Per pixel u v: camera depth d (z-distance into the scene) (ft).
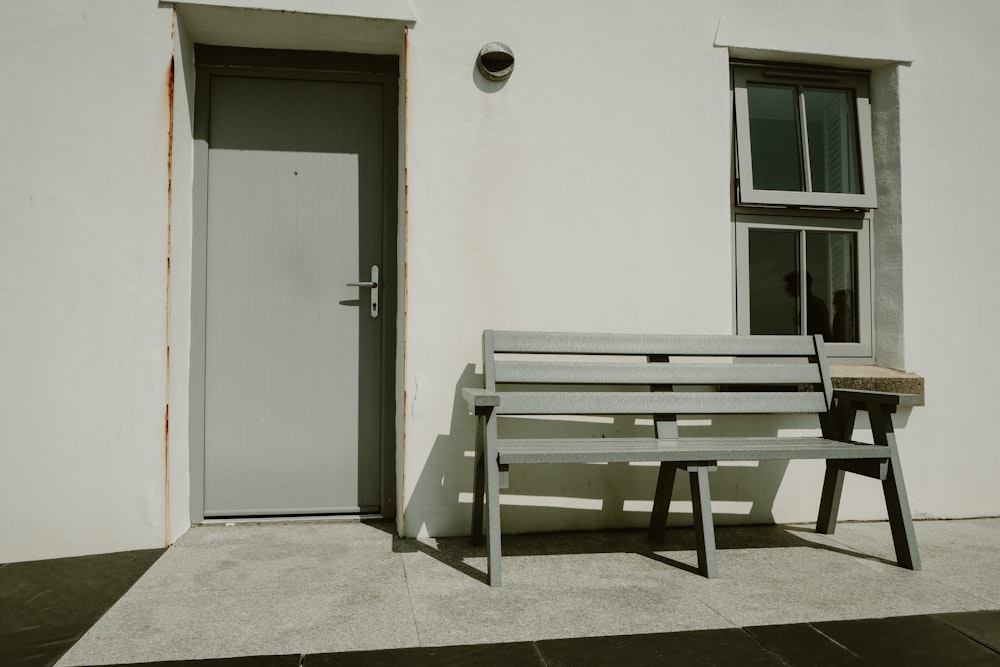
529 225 11.00
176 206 10.26
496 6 10.92
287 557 9.52
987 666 6.48
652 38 11.45
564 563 9.43
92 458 9.66
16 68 9.56
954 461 12.17
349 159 11.70
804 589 8.52
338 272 11.64
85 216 9.70
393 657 6.49
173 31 9.99
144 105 9.89
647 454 8.71
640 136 11.38
